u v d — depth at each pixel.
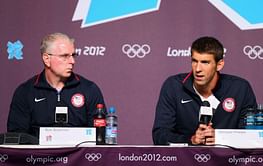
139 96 8.02
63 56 6.77
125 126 8.00
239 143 5.75
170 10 8.09
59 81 6.95
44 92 6.95
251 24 8.11
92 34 8.02
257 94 8.05
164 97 6.84
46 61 6.86
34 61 7.95
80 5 8.03
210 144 5.73
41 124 6.90
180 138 6.35
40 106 6.91
